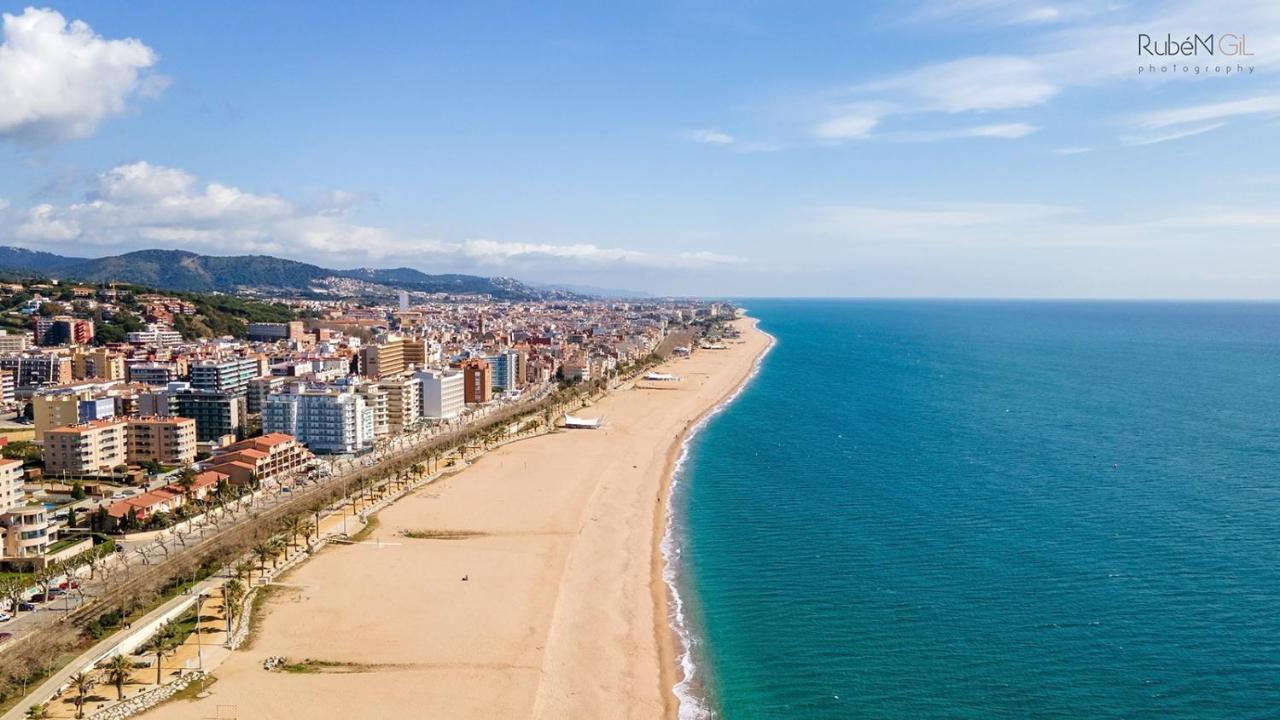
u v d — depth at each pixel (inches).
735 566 6939.0
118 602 5959.6
